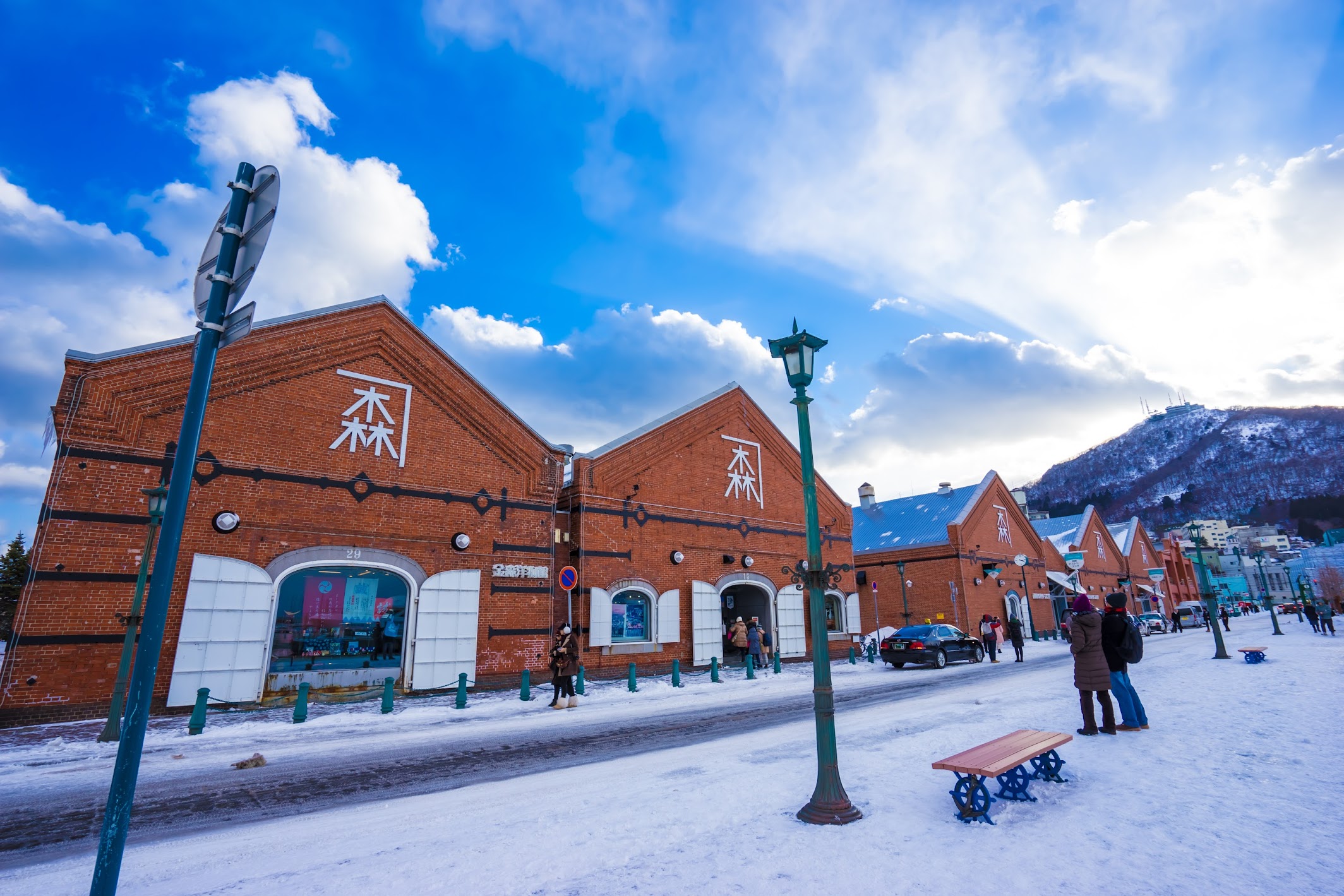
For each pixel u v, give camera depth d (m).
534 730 11.16
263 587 14.26
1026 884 3.84
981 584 34.50
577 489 20.38
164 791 7.37
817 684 5.45
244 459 14.52
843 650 27.75
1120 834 4.60
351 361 16.41
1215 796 5.35
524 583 18.39
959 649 23.08
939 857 4.29
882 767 6.84
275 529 14.69
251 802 6.87
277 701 14.24
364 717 12.62
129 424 13.38
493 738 10.41
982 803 5.37
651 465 22.36
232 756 9.26
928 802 5.55
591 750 9.34
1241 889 3.68
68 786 7.73
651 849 4.68
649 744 9.61
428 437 17.39
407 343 17.34
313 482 15.37
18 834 6.01
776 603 25.34
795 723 10.92
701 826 5.14
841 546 28.94
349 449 16.02
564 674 13.97
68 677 12.14
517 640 17.94
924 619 34.09
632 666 16.89
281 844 5.41
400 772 8.13
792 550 26.44
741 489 25.16
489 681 17.20
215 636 13.54
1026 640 36.38
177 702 12.93
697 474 23.77
